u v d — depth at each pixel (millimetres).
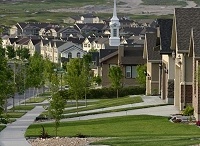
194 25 54312
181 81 55281
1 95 46125
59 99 45344
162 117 52125
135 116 53281
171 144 36594
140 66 83875
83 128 49094
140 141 38875
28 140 43156
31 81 84062
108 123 51344
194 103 51281
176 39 54594
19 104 81688
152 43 74125
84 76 70312
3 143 41688
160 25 62406
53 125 52594
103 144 38688
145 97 69938
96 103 74375
